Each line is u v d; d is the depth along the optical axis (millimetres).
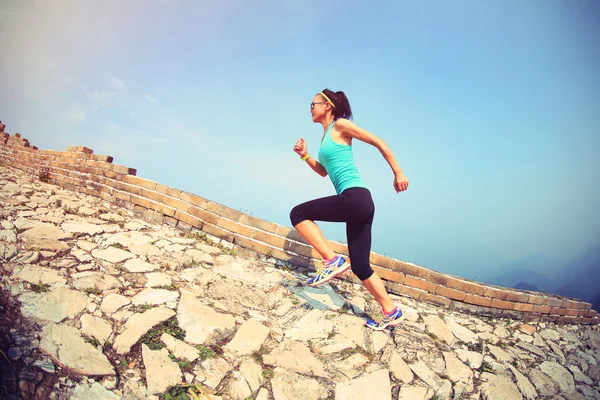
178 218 4160
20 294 2189
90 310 2273
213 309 2664
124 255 3145
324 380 2307
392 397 2348
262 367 2252
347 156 2623
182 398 1881
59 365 1819
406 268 3982
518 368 3172
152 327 2287
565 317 4602
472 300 4102
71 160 5238
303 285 3461
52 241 3049
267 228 3922
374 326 2969
